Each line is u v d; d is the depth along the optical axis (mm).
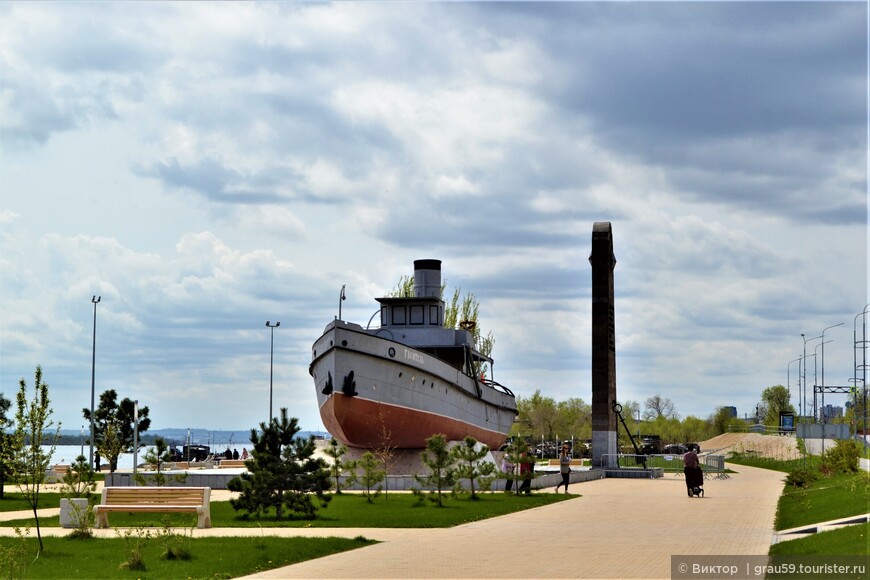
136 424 57781
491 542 26516
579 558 23016
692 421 189250
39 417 25297
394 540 27062
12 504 41031
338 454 47219
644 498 45406
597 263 71750
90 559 23094
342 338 56562
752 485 56812
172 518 33438
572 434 149375
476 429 74000
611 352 71938
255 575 20734
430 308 70812
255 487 33312
